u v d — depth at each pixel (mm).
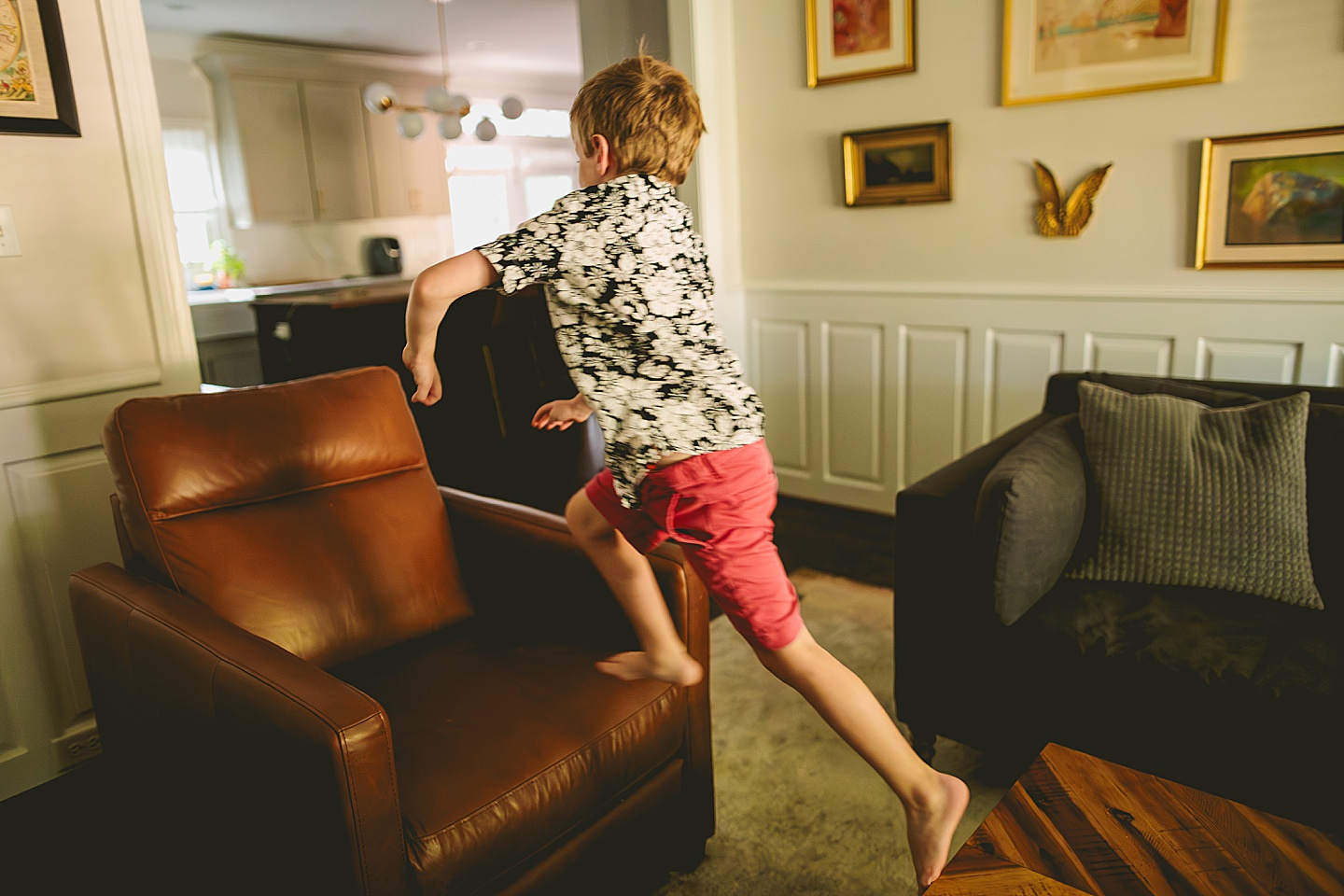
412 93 7672
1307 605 1826
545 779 1376
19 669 2133
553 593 1800
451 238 8164
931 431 3623
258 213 6574
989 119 3234
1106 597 1894
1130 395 2049
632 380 1195
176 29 6031
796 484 4102
